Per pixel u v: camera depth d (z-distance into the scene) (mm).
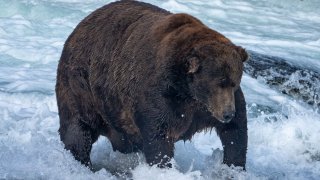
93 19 20938
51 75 32500
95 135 21391
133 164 22250
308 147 25781
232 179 19156
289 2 53094
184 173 20906
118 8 20625
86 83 20719
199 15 46875
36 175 20281
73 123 21078
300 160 24594
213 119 18625
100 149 23672
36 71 33000
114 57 19656
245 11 49438
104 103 20234
